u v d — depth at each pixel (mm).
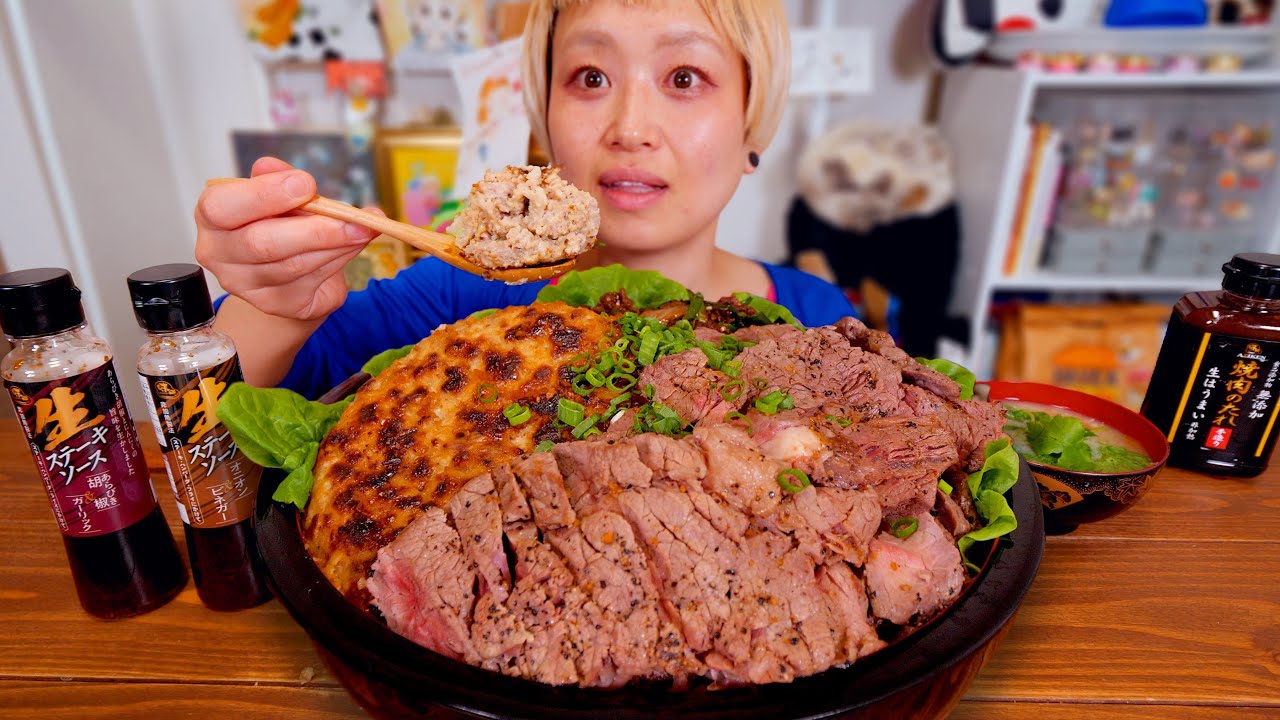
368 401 362
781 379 361
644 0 529
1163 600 381
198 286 339
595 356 362
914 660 259
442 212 743
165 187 1135
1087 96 1092
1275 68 1055
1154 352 1100
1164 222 1101
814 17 1126
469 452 336
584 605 280
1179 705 323
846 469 313
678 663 274
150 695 329
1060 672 339
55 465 337
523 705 248
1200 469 489
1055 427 432
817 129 1130
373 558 318
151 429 542
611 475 304
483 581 292
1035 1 1030
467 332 377
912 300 1093
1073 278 1091
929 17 1131
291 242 362
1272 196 1050
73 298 330
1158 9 979
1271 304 452
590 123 564
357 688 274
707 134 566
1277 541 428
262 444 353
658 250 620
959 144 1134
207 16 1085
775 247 1304
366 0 1029
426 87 1132
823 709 242
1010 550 311
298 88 1146
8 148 899
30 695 328
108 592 362
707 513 293
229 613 374
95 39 988
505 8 922
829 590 289
